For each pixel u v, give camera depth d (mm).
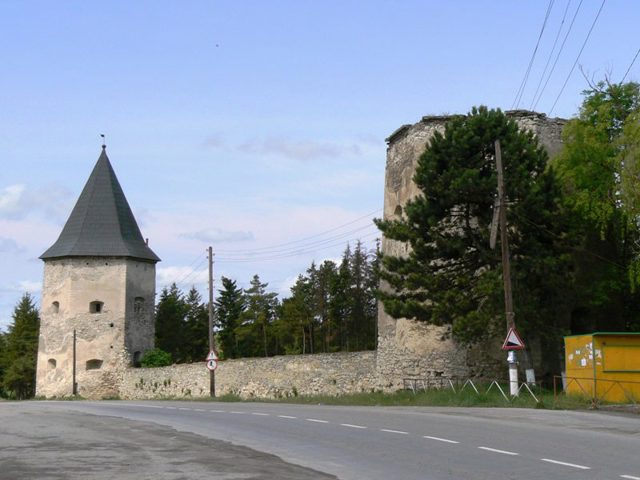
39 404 39562
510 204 29891
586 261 34500
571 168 33781
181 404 35625
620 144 30828
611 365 26156
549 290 30094
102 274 61000
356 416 23141
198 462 13938
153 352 59656
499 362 35719
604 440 15492
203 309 89562
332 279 80125
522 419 20641
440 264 32031
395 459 13773
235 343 86688
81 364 59750
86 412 29094
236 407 30625
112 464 13750
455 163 30812
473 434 16969
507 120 31844
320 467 13164
